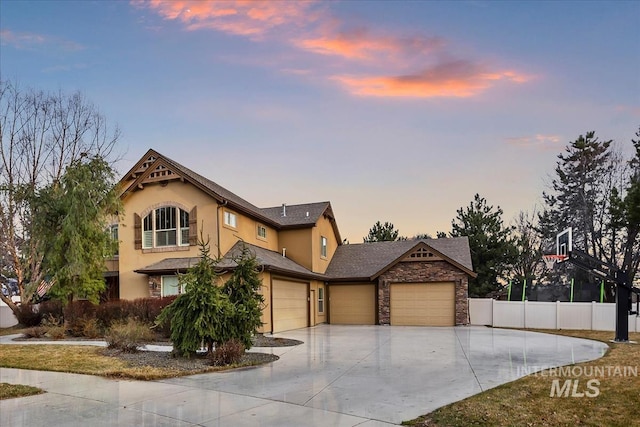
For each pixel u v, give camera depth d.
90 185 19.59
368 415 6.59
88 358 11.67
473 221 32.72
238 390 8.31
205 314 11.52
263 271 19.11
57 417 6.70
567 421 6.04
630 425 5.84
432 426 6.04
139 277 20.98
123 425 6.30
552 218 37.81
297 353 12.95
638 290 15.31
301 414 6.70
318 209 27.64
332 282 26.88
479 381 8.77
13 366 10.77
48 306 20.31
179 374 9.81
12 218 24.39
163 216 21.11
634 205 24.39
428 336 17.73
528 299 26.78
